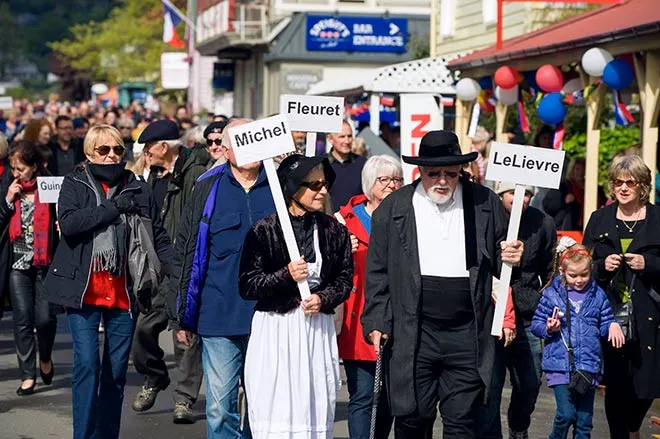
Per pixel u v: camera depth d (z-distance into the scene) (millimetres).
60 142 19125
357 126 26500
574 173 15977
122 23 77438
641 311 8898
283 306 7746
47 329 12234
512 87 17578
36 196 11844
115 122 29281
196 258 8328
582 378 8773
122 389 9172
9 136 29922
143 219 9102
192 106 60344
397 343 7824
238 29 42219
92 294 8945
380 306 7902
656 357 8914
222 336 8281
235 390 8336
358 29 39156
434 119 18188
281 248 7738
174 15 53375
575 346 8812
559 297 8844
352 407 8625
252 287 7695
